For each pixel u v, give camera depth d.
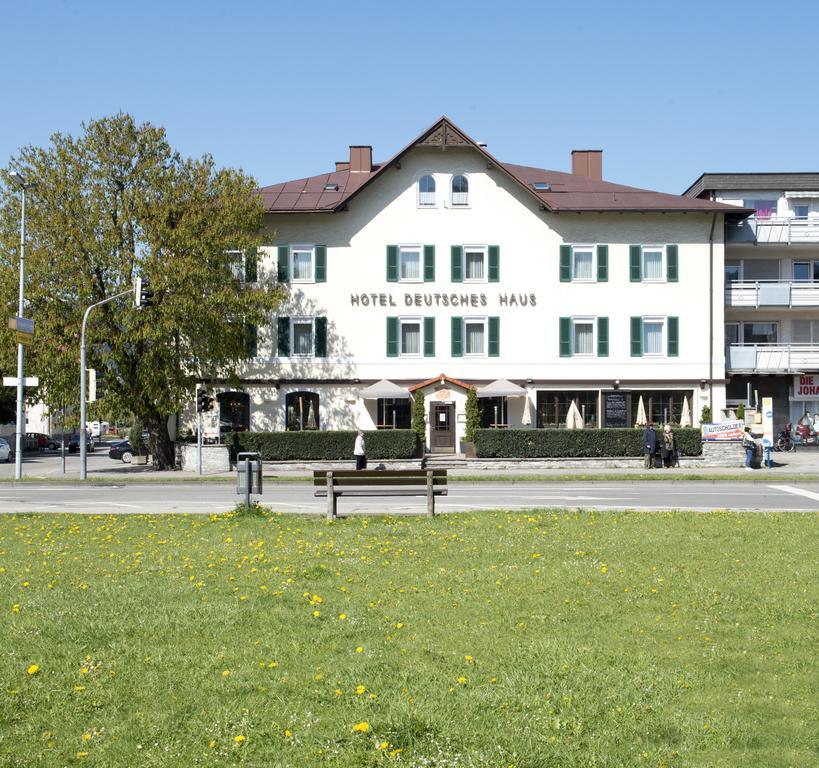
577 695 6.36
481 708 6.11
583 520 15.95
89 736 5.68
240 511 16.69
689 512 17.42
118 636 7.90
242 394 42.75
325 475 16.47
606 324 42.88
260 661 7.16
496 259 42.88
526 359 42.81
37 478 32.91
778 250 46.69
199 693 6.43
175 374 36.53
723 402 43.00
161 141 36.94
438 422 41.94
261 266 42.81
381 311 42.84
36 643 7.67
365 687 6.46
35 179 35.75
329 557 11.98
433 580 10.30
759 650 7.49
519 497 23.61
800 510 18.72
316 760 5.36
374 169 49.16
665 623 8.33
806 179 46.97
